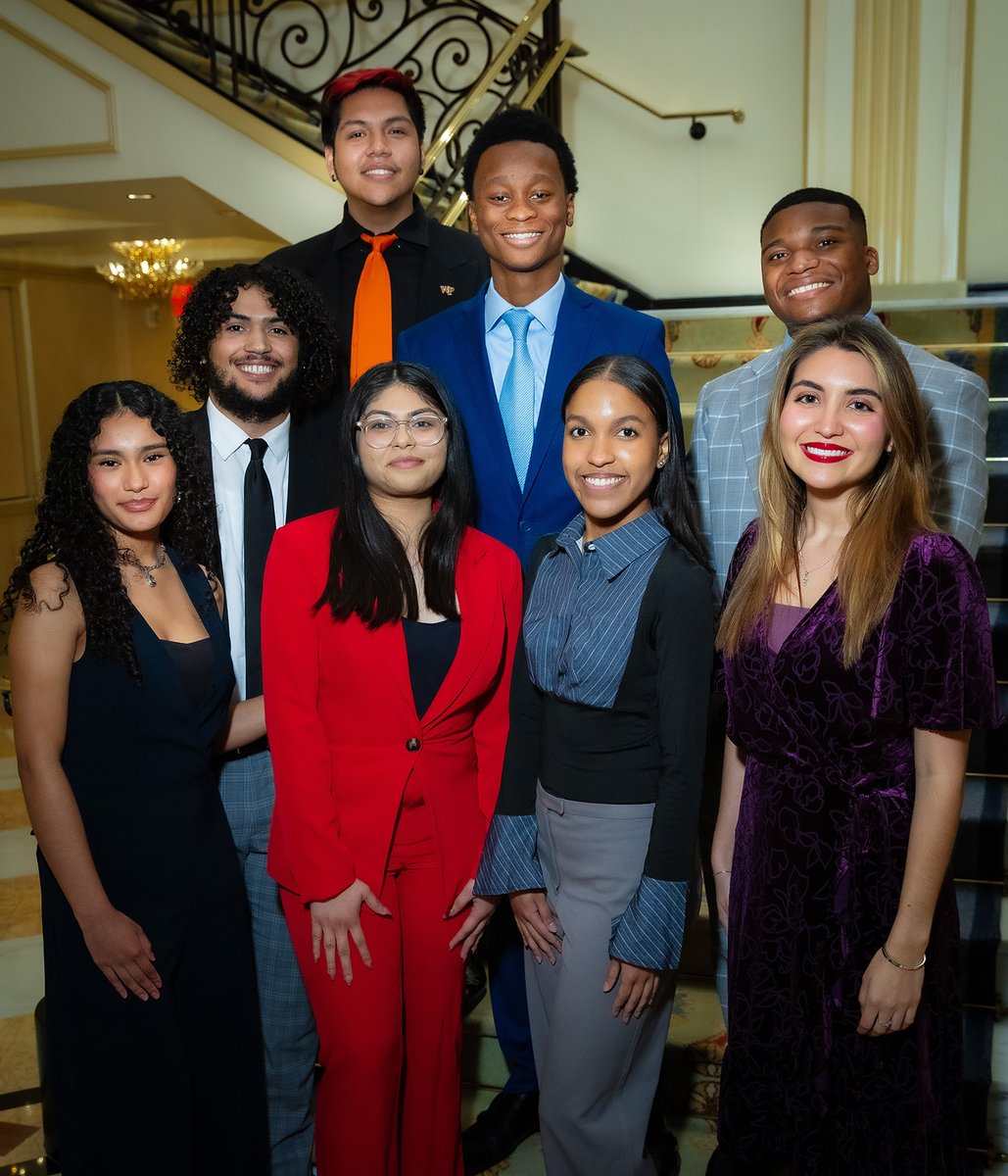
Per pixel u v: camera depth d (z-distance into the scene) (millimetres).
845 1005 1684
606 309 2305
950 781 1608
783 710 1701
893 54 5281
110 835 1881
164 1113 1907
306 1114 2295
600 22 6066
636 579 1837
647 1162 1964
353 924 1913
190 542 2068
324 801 1928
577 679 1844
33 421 9539
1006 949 2830
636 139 6141
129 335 10719
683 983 2732
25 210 7410
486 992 2693
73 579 1853
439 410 1949
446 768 2004
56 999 1934
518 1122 2357
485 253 2838
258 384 2203
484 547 2061
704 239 6141
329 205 5188
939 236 5379
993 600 3357
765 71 5883
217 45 5906
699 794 1812
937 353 3982
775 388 1751
